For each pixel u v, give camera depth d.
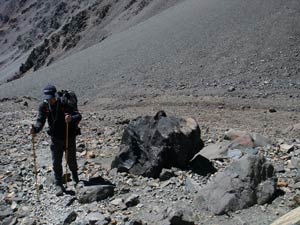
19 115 21.94
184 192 9.31
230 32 41.22
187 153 10.32
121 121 18.39
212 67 35.66
